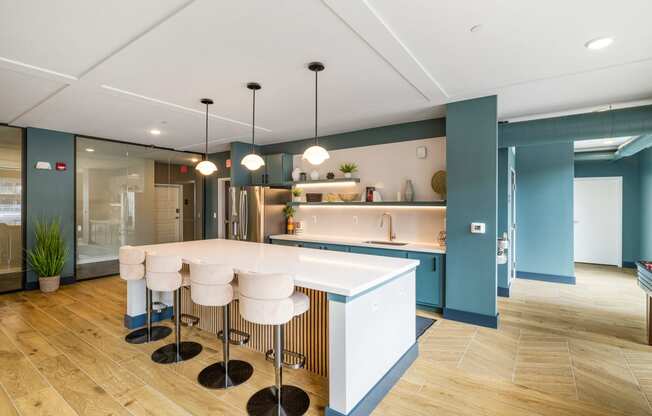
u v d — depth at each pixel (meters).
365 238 5.23
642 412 2.12
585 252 7.59
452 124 3.80
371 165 5.12
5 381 2.44
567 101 3.75
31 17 2.06
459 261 3.76
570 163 5.50
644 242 6.68
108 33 2.27
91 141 5.68
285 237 5.56
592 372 2.63
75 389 2.34
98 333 3.34
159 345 3.07
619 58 2.66
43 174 5.11
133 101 3.73
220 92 3.46
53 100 3.67
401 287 2.64
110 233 5.95
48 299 4.52
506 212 4.86
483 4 1.94
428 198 4.59
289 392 2.32
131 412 2.09
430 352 2.97
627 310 4.18
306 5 1.94
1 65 2.76
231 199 6.21
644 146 5.23
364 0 1.89
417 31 2.26
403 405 2.19
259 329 2.98
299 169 5.91
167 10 1.99
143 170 6.45
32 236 5.00
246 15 2.04
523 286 5.35
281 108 4.04
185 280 2.93
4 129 4.81
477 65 2.81
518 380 2.51
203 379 2.46
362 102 3.81
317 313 2.59
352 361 2.00
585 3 1.93
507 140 4.32
